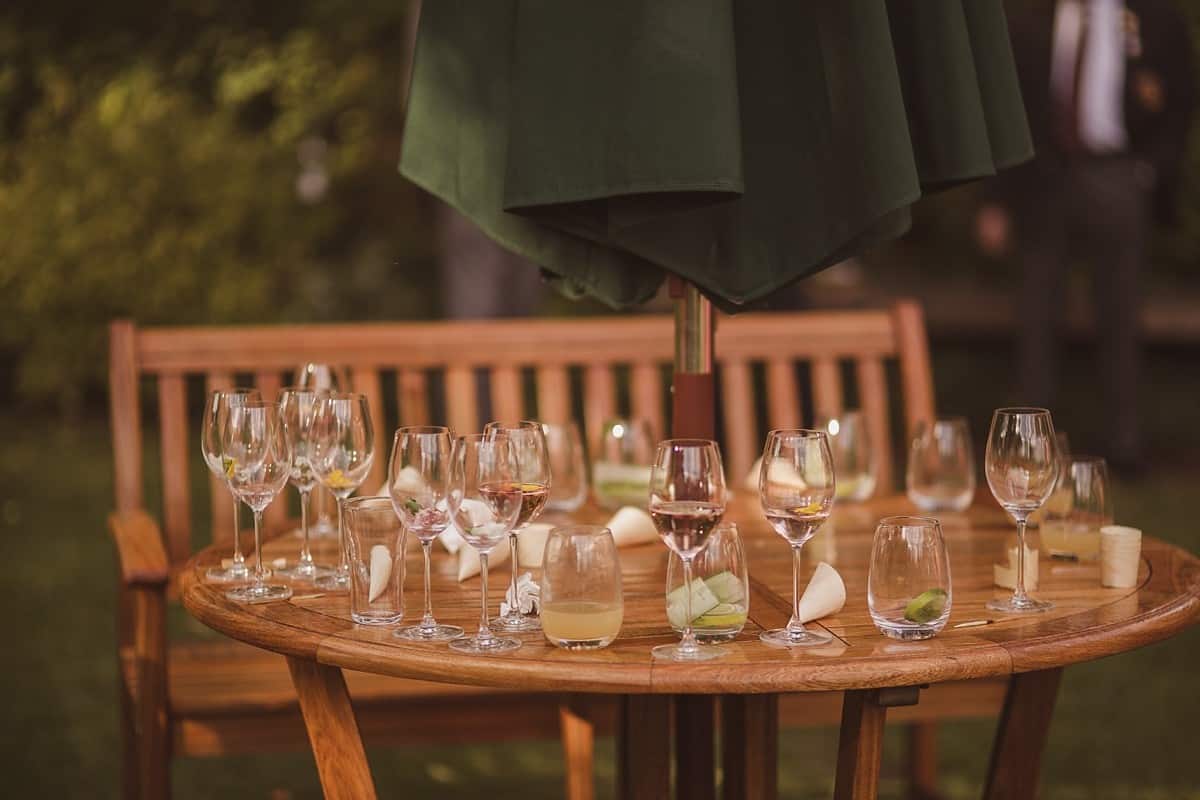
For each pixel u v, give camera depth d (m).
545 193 2.06
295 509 6.05
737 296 2.23
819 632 1.97
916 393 3.51
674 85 1.98
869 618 2.04
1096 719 4.32
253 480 2.21
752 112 2.20
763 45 2.19
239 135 8.34
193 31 9.41
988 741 4.26
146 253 7.88
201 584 2.26
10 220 7.81
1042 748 2.52
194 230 7.91
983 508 2.89
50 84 8.52
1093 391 8.99
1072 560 2.40
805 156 2.17
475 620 2.06
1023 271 6.56
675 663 1.82
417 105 2.28
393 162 8.85
